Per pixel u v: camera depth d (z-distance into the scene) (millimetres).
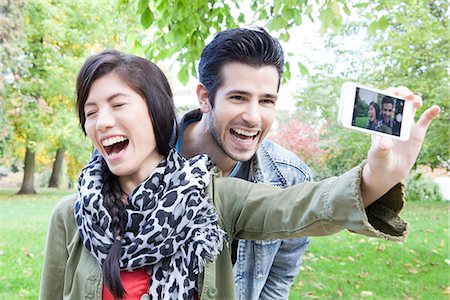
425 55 7449
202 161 1216
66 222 1269
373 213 1000
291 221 1069
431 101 7266
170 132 1220
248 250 1643
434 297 4801
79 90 1190
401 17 3328
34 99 9633
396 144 946
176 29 2752
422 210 8109
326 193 1013
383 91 915
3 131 9312
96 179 1203
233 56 1321
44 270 1271
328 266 5488
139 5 2828
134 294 1132
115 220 1153
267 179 1652
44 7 9305
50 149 10578
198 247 1099
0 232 6523
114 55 1193
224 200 1208
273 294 1800
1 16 8844
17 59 9266
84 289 1168
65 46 10180
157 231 1112
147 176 1206
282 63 1385
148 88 1171
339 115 891
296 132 8211
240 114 1335
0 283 4723
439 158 7848
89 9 9758
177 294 1113
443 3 7797
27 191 10430
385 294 4871
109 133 1134
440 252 5914
